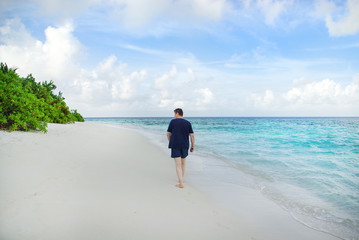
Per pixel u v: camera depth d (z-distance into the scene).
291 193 4.38
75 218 2.56
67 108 18.09
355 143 12.23
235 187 4.64
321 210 3.59
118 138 12.26
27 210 2.60
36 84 16.91
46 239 2.10
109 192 3.51
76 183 3.72
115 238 2.26
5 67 11.66
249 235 2.65
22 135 7.19
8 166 3.92
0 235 2.08
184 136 4.47
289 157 8.18
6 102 7.77
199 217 2.99
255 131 22.56
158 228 2.56
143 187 3.98
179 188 4.20
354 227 3.03
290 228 2.94
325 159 7.83
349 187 4.78
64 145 6.82
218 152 9.28
